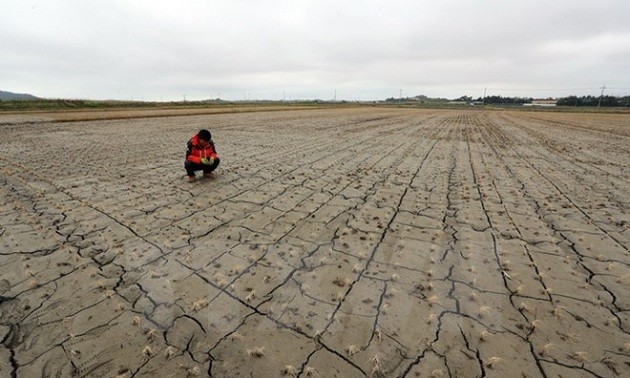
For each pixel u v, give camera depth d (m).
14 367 2.27
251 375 2.22
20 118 23.92
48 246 4.01
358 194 6.32
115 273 3.43
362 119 31.48
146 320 2.74
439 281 3.35
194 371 2.23
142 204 5.60
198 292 3.13
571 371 2.26
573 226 4.79
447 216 5.17
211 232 4.49
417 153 11.55
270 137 15.84
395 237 4.38
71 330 2.62
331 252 3.92
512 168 9.06
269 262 3.70
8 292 3.09
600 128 24.77
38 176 7.46
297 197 6.09
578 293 3.15
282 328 2.66
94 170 8.16
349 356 2.38
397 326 2.69
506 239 4.34
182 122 24.28
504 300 3.04
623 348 2.46
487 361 2.33
